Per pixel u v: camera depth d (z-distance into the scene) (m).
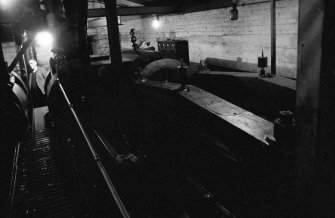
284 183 3.42
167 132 7.44
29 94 10.59
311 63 2.19
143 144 6.86
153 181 5.22
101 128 7.73
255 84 7.88
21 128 7.29
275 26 8.01
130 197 4.81
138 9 11.73
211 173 5.19
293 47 8.11
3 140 5.90
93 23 16.45
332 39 2.06
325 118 2.22
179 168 5.57
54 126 8.29
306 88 2.28
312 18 2.10
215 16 11.06
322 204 2.40
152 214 4.38
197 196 4.61
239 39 10.15
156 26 15.64
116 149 6.68
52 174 5.49
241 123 4.91
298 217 2.67
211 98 6.56
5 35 10.27
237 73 8.82
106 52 16.84
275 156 3.74
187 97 6.79
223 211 4.08
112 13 8.66
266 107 7.58
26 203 4.61
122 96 9.36
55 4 7.15
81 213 4.28
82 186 4.77
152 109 8.98
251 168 4.50
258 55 9.45
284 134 3.54
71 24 7.18
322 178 2.35
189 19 12.71
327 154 2.30
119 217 3.71
